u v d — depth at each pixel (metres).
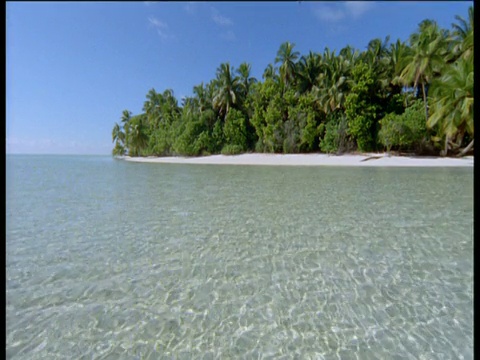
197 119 32.09
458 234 4.86
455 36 21.03
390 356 2.17
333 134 23.19
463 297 2.92
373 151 22.61
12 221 6.08
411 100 22.58
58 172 18.67
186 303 2.90
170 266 3.79
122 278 3.45
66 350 2.27
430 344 2.28
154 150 39.00
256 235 5.03
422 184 10.39
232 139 30.14
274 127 26.00
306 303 2.88
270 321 2.60
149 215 6.57
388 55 24.81
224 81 30.61
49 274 3.55
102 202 8.12
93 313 2.74
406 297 2.95
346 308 2.78
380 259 3.89
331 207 7.05
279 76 28.09
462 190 9.04
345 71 24.25
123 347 2.30
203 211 6.90
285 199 8.18
